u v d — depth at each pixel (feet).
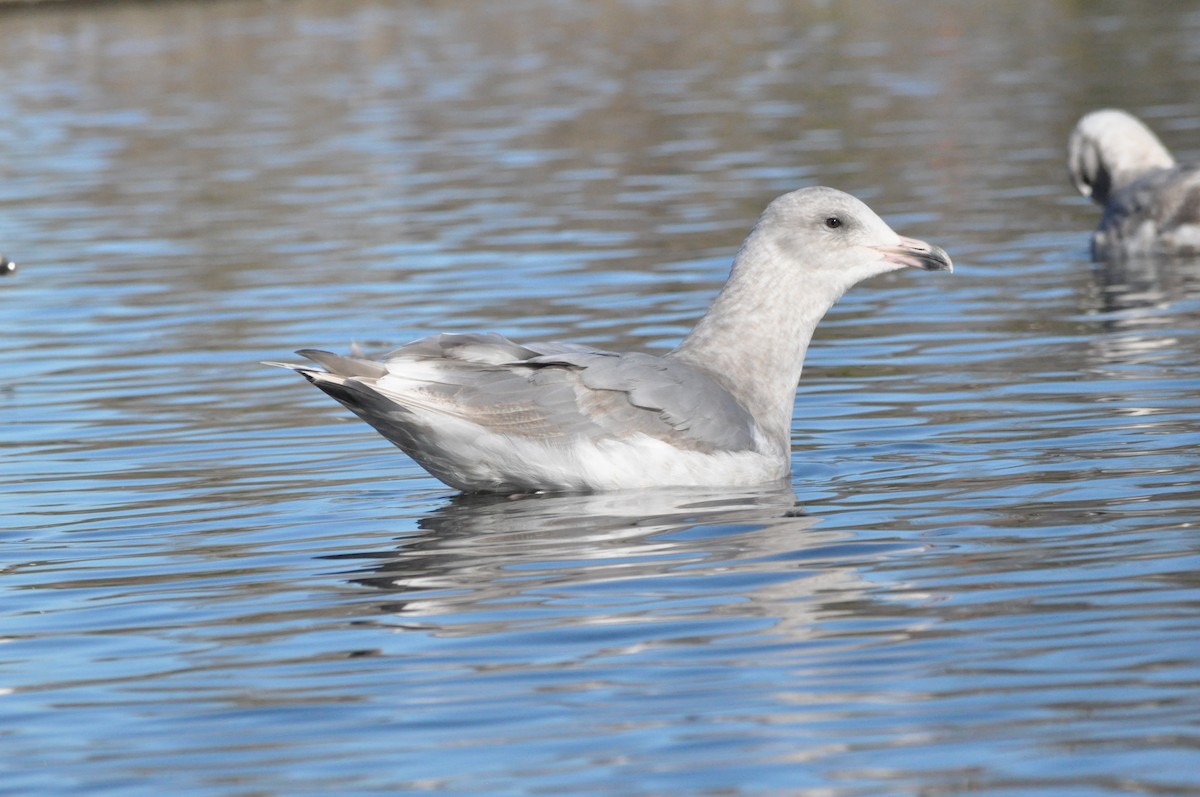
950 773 22.75
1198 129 100.73
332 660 28.35
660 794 22.52
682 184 92.84
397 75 151.43
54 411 50.98
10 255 80.64
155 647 29.60
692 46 166.20
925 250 41.75
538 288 67.72
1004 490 37.68
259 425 48.14
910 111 117.50
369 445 45.39
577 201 89.10
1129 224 72.13
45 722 26.18
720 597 30.66
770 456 40.19
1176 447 40.52
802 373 52.90
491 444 38.14
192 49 171.94
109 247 81.41
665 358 40.88
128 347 60.18
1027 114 112.57
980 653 27.09
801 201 42.16
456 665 27.78
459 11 199.52
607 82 141.08
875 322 60.80
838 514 36.42
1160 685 25.31
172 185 99.86
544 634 29.04
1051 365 51.49
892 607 29.68
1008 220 80.23
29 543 37.09
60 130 125.70
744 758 23.50
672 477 38.99
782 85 134.51
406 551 34.99
